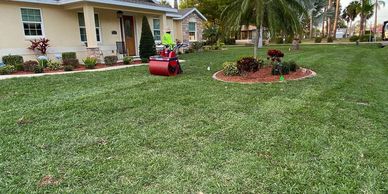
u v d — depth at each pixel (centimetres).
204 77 794
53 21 1140
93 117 432
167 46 1050
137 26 1521
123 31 1449
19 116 436
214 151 308
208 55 1565
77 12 1230
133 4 1261
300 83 677
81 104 505
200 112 454
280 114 436
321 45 2562
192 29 2253
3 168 275
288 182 248
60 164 283
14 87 662
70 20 1205
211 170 269
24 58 1061
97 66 1084
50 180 254
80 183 249
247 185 245
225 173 264
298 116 425
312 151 307
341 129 371
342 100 517
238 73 790
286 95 559
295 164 279
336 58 1287
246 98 538
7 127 387
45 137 352
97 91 617
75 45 1237
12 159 293
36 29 1095
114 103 510
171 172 266
